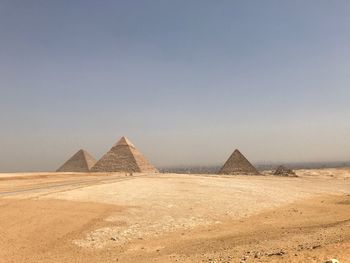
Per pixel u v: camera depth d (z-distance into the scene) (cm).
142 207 3869
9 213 3288
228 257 1933
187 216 3503
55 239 2655
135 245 2556
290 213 3884
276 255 1747
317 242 2056
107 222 3152
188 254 2184
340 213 3869
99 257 2283
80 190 5344
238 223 3284
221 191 5631
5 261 2211
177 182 7356
